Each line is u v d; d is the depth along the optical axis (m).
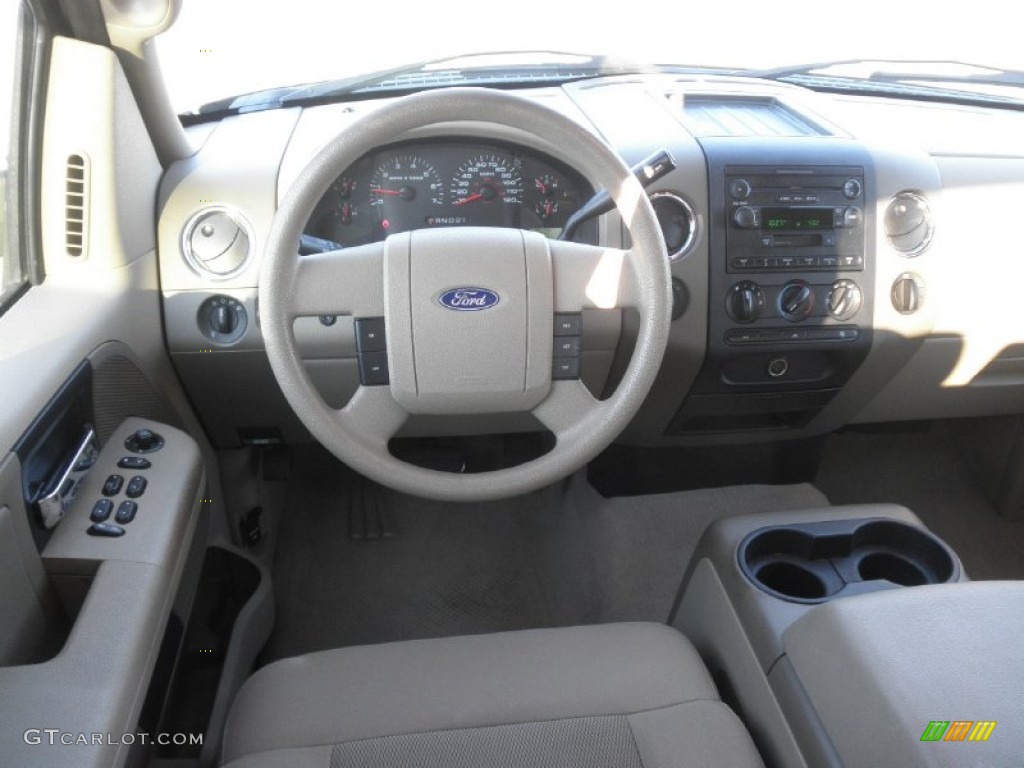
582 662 1.05
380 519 2.12
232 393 1.63
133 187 1.39
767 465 2.21
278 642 1.80
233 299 1.52
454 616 1.87
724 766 0.91
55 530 1.08
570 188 1.55
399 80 1.82
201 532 1.46
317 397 1.16
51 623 1.07
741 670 1.12
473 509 2.16
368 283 1.14
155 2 1.26
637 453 2.14
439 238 1.15
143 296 1.44
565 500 2.20
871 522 1.26
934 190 1.62
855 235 1.61
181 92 1.65
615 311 1.57
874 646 0.91
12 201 1.24
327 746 0.93
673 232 1.58
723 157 1.55
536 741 0.93
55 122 1.27
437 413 1.23
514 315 1.16
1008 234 1.66
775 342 1.65
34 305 1.24
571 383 1.23
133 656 0.94
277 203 1.49
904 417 1.99
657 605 1.89
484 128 1.47
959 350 1.78
